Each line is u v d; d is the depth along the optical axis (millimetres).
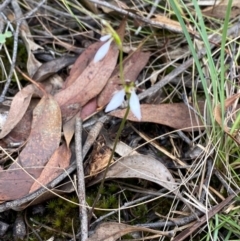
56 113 549
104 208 526
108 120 563
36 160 529
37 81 595
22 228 517
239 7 639
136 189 539
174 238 499
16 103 558
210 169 539
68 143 538
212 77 533
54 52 623
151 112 559
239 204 525
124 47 618
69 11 625
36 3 648
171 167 549
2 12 618
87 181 531
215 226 507
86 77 580
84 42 635
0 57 602
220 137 531
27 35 620
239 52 597
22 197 508
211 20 650
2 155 542
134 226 497
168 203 535
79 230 517
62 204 525
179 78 604
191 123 560
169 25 621
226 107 540
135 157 532
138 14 627
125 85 419
